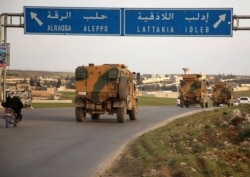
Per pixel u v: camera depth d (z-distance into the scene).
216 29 48.22
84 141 24.86
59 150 21.33
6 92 52.16
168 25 48.38
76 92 38.91
